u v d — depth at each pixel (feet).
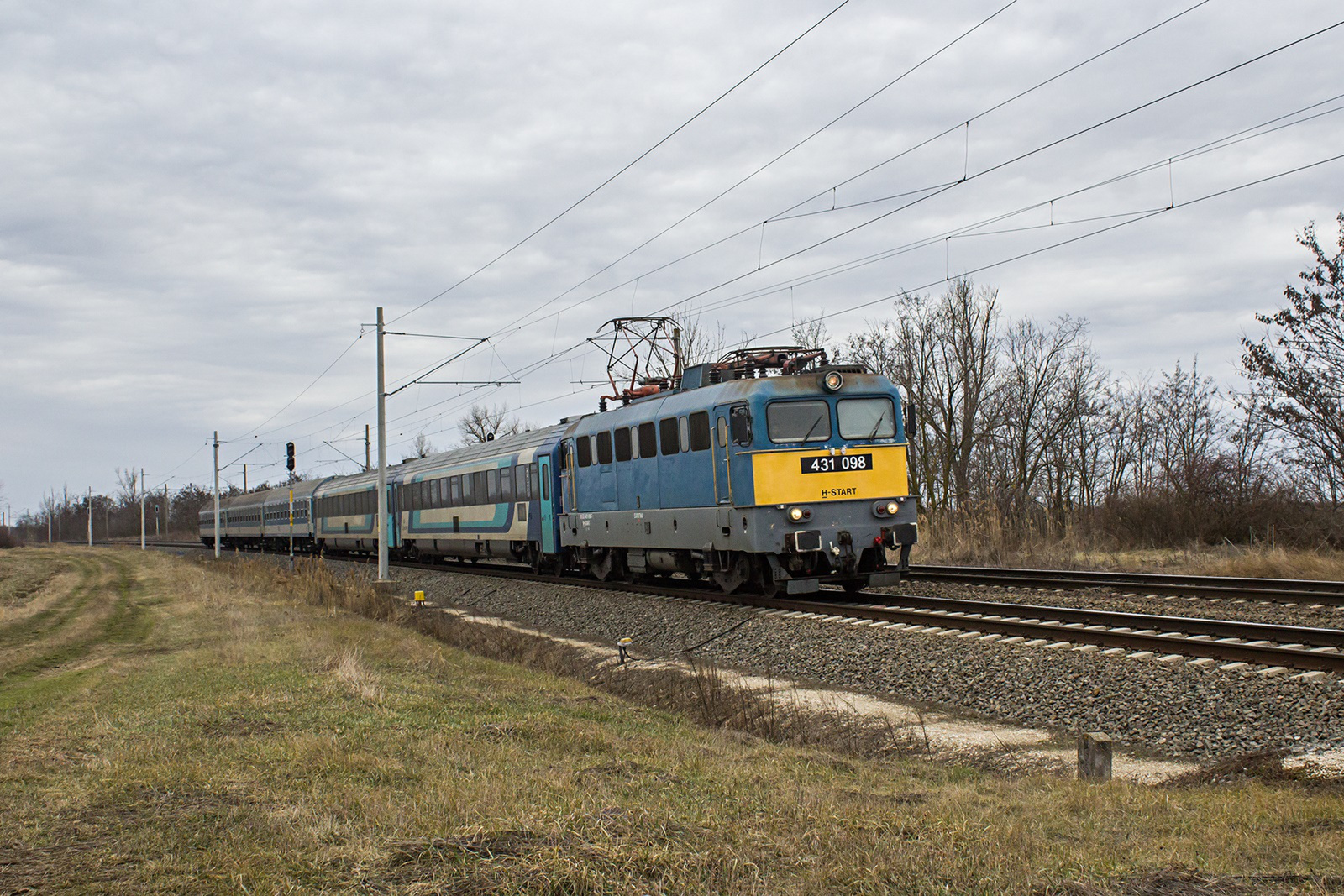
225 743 26.76
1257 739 25.63
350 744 26.20
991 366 128.26
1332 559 69.72
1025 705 31.35
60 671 49.21
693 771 23.58
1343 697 26.81
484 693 36.27
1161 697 29.25
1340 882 14.78
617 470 68.39
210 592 94.53
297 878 15.93
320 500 162.09
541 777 22.07
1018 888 14.92
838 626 44.65
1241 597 48.57
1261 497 93.35
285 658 43.98
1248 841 16.94
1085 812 19.54
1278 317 84.64
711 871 15.83
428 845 17.13
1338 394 82.48
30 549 326.24
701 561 60.64
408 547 126.31
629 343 87.04
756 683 39.14
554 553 81.82
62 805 21.04
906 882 15.33
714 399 55.26
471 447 107.96
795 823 18.43
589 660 49.16
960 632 40.34
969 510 100.48
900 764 26.00
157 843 18.16
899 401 55.01
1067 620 42.73
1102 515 106.32
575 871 15.65
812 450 52.75
